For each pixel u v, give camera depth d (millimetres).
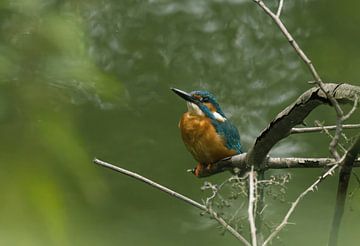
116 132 11625
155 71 13727
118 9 13531
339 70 10844
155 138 12305
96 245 5809
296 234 6625
